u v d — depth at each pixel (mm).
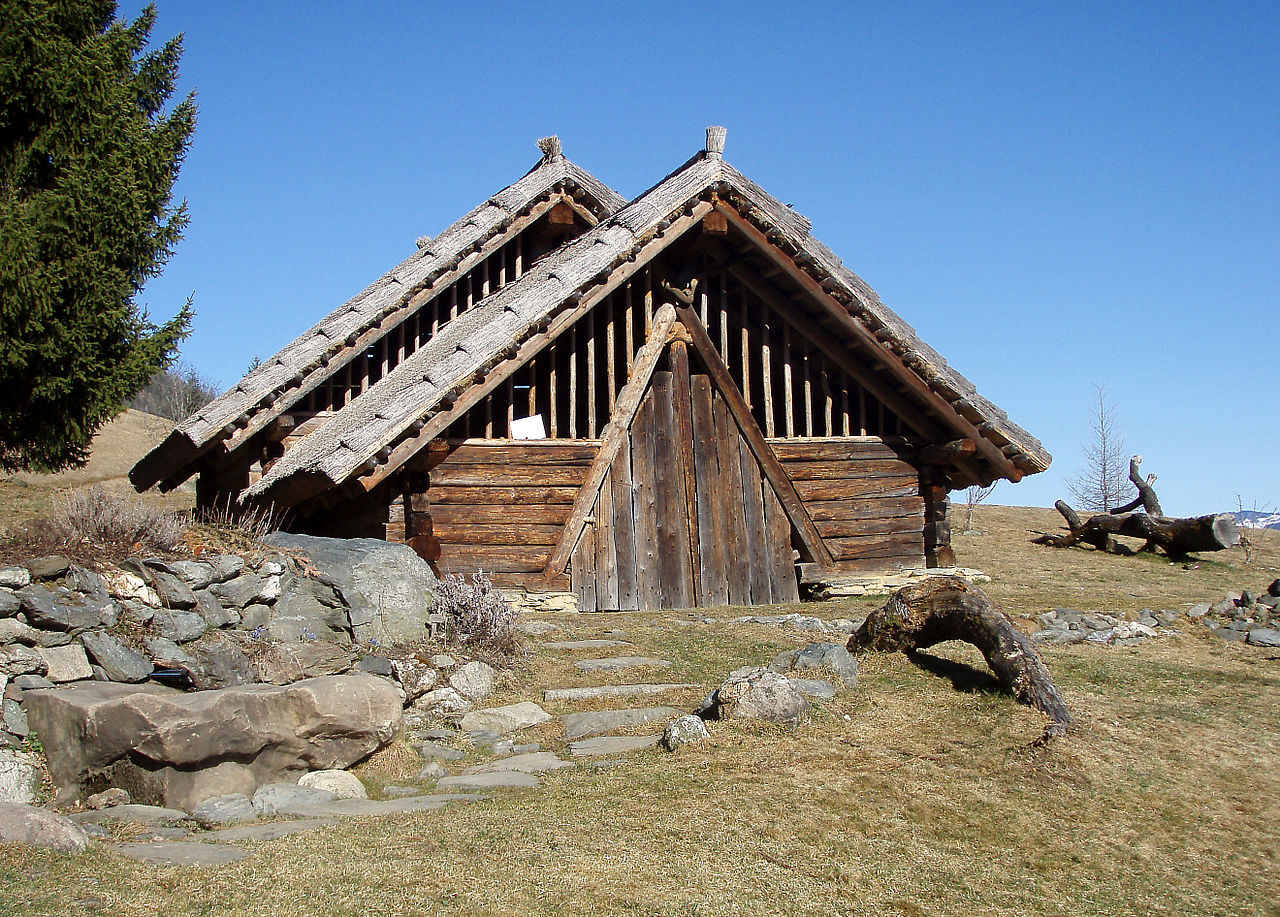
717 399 17266
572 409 16469
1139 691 10188
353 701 7938
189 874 5699
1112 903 6289
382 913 5375
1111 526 24359
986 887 6332
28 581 7773
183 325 19516
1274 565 23469
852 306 16766
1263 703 10000
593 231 16453
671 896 5840
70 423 18547
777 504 17344
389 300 18484
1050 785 7785
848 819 7074
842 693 9578
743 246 17031
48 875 5480
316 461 13820
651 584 16375
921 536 18328
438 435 15266
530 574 15789
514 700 10258
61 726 7094
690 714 9602
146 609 8461
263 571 9641
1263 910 6355
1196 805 7707
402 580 10648
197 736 7059
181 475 21125
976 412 17203
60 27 18734
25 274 17172
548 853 6328
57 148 18438
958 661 10523
